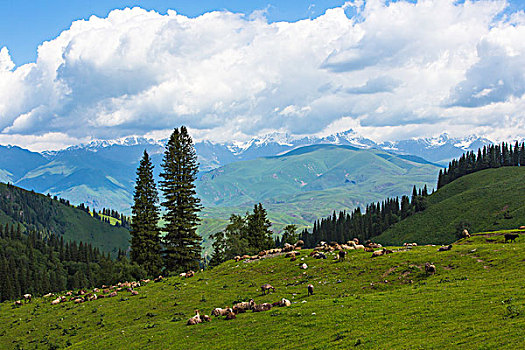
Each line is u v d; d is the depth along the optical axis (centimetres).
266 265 6397
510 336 2202
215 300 4981
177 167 10062
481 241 6297
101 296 6156
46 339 4538
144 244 10138
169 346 3347
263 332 3234
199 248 9962
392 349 2389
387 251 5691
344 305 3600
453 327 2566
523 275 3700
